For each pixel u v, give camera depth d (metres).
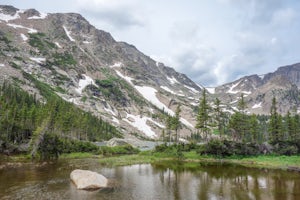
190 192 38.53
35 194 34.53
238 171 59.56
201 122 96.88
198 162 77.00
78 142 98.44
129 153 106.88
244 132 106.75
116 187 40.59
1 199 31.97
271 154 89.00
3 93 155.12
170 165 69.50
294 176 53.16
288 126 106.06
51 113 100.00
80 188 38.03
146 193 37.25
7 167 55.56
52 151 81.62
